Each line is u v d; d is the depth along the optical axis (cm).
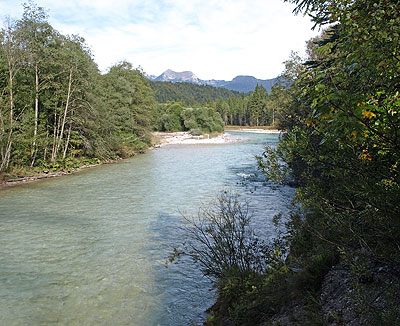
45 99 2392
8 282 717
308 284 448
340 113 243
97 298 646
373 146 258
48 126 2483
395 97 247
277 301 460
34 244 943
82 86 2567
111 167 2652
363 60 269
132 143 3725
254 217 1105
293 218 571
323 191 347
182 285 689
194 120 7800
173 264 789
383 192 253
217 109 12350
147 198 1511
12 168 2120
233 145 4803
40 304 629
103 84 3756
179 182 1919
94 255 858
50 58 2302
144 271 758
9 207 1377
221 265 581
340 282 403
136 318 575
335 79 272
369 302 317
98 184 1900
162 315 581
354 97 244
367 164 269
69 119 2602
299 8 332
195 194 1573
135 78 4366
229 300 550
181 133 7456
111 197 1547
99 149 2830
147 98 4538
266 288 474
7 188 1805
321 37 1548
